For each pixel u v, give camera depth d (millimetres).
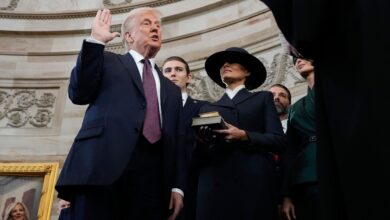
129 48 3396
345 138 1296
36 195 7789
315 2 1365
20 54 9477
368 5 1319
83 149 2756
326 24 1386
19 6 10125
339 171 1307
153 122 2965
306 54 1462
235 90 3926
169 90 3273
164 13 9039
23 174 7988
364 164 1226
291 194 3393
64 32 9672
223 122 3307
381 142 1196
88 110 2957
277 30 7578
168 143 2963
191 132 4020
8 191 7828
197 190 3676
